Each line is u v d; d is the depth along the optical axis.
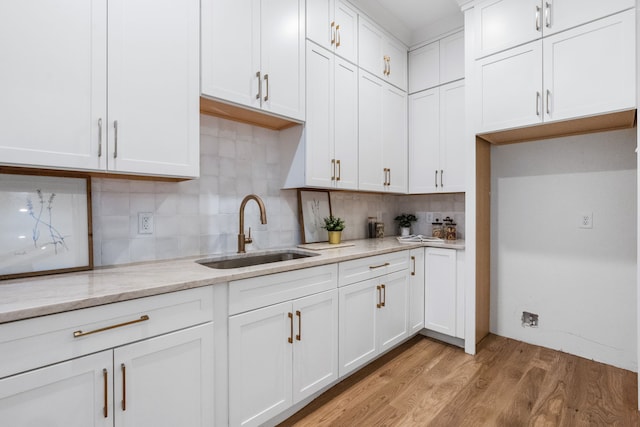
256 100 1.81
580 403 1.78
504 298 2.72
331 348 1.87
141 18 1.38
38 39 1.13
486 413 1.71
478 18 2.34
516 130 2.24
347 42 2.40
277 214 2.32
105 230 1.57
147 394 1.14
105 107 1.28
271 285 1.55
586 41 1.90
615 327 2.21
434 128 2.91
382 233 3.16
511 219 2.67
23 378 0.90
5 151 1.07
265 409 1.53
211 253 1.96
